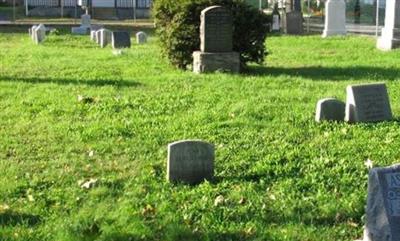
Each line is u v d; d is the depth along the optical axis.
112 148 9.60
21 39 30.50
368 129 10.57
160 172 8.38
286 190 7.54
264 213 6.84
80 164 8.81
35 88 14.84
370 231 5.49
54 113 12.12
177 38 18.03
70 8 52.78
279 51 23.45
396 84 15.14
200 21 17.75
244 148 9.46
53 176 8.22
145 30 37.12
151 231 6.40
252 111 11.93
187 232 6.36
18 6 57.50
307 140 9.94
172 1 18.27
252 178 8.05
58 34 33.00
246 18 17.95
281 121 11.21
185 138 10.12
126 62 19.94
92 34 29.50
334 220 6.72
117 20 48.47
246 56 18.27
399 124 10.91
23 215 6.84
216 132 10.46
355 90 11.05
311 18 43.53
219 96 13.57
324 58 21.12
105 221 6.64
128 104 12.80
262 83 15.26
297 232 6.38
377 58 20.73
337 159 8.82
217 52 17.27
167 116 11.71
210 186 7.65
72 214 6.84
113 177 8.14
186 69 18.11
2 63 19.86
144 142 9.91
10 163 8.86
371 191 5.47
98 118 11.65
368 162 8.59
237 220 6.69
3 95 13.94
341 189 7.58
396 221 5.36
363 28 36.03
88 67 18.72
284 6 39.69
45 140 10.12
